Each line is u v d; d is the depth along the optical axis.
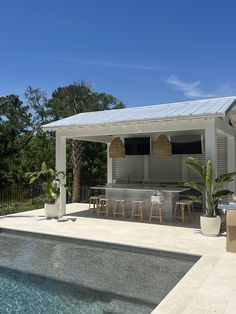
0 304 5.34
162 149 13.72
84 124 11.75
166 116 10.27
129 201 12.76
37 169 24.33
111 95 25.67
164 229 10.26
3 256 8.05
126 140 15.95
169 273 6.77
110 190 13.20
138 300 5.46
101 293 5.77
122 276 6.62
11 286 6.14
